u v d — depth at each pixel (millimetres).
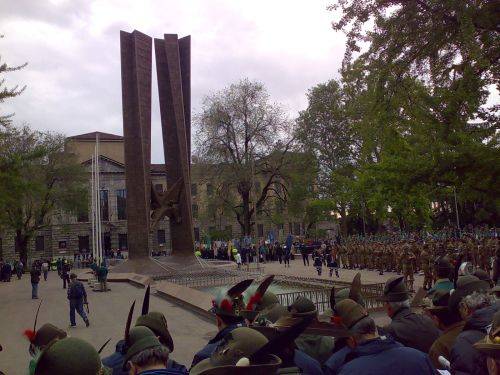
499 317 2666
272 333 3301
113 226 77375
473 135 14891
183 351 11086
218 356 2562
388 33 14586
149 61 30312
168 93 31594
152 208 31094
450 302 4355
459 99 14117
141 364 3055
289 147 51875
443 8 13258
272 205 62438
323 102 50906
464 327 3789
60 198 56781
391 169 15633
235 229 78812
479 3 12836
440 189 16031
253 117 50938
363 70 15938
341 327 3500
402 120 15695
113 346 12297
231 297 3871
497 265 17125
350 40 15445
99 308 19297
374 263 31469
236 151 51656
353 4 14750
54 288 30938
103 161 78438
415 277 25375
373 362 3158
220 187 52500
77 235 76125
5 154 24062
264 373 2283
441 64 15008
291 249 52438
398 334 4449
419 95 14961
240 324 3742
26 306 21641
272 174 53062
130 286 26516
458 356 3537
